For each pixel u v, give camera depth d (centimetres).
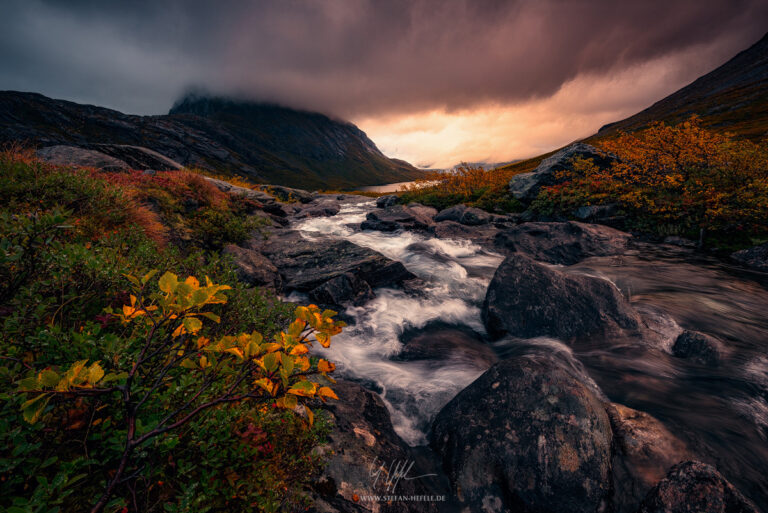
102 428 180
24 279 242
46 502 135
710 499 261
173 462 197
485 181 2038
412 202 2041
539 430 323
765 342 562
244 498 200
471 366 530
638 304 706
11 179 472
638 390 447
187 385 209
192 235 865
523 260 726
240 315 384
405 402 445
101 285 302
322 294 755
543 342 580
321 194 3216
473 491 306
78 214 500
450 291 855
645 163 1395
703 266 928
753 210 1045
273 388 118
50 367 194
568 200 1424
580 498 284
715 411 400
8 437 159
